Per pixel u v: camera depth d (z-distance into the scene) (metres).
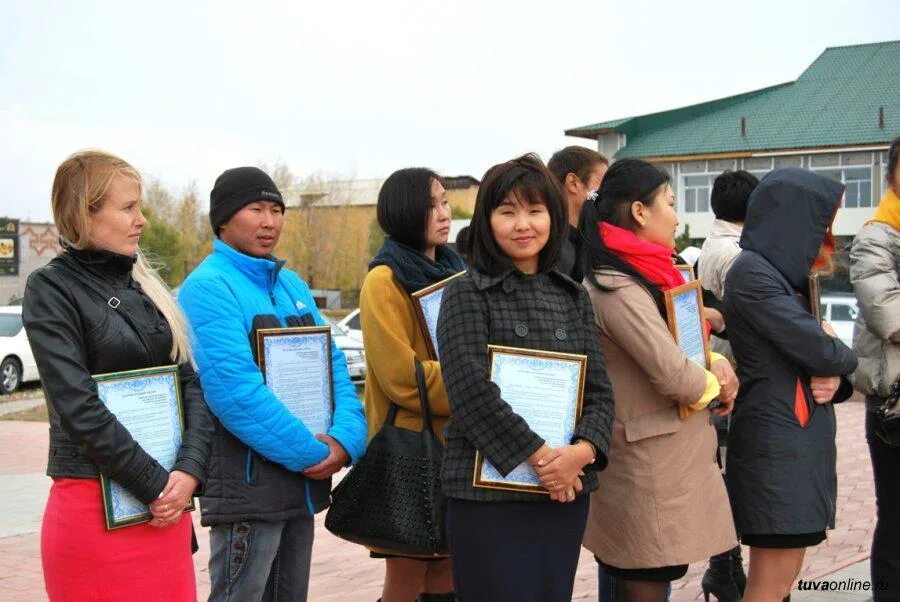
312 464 3.02
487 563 2.43
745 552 5.36
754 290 3.11
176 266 47.56
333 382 3.30
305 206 51.09
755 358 3.15
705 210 37.91
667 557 2.87
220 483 2.96
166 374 2.56
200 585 4.78
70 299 2.40
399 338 3.19
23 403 15.59
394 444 3.12
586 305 2.66
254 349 3.04
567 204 2.65
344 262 51.06
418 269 3.28
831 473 3.17
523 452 2.36
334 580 4.93
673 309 2.94
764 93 41.19
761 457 3.11
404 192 3.33
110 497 2.39
